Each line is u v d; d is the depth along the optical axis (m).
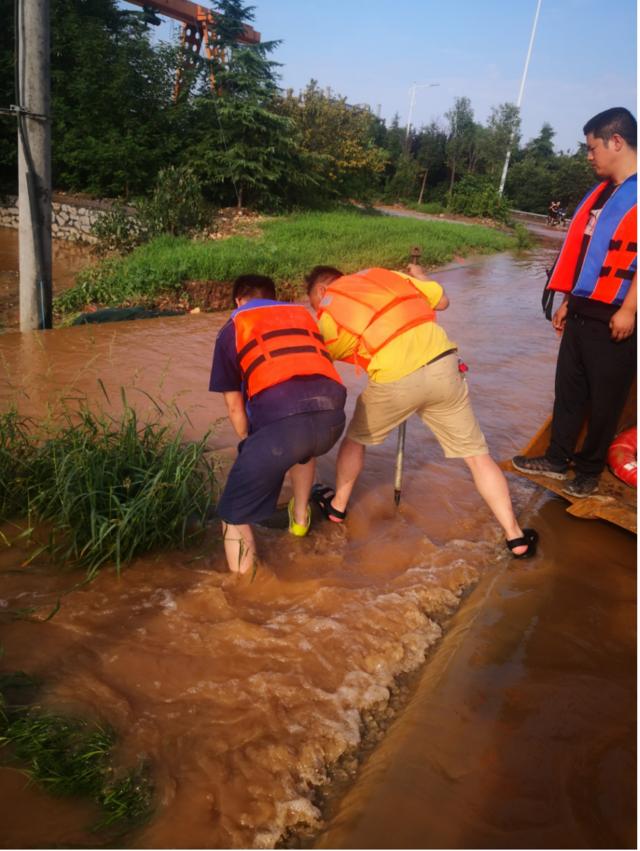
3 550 3.19
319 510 3.85
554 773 2.15
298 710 2.35
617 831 1.96
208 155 19.47
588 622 2.97
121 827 1.88
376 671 2.60
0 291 10.79
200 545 3.37
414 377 3.21
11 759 2.05
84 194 19.28
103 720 2.22
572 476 4.16
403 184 40.50
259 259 11.20
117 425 4.65
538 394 6.27
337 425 2.92
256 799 2.00
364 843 1.87
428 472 4.46
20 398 5.10
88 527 3.21
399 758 2.17
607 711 2.44
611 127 3.47
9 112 6.92
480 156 38.88
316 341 3.03
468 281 13.57
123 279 9.94
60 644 2.58
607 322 3.59
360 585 3.12
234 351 2.99
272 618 2.82
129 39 20.36
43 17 6.96
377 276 3.40
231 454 4.38
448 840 1.89
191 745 2.16
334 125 25.28
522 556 3.46
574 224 3.84
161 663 2.51
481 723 2.35
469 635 2.82
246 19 22.12
